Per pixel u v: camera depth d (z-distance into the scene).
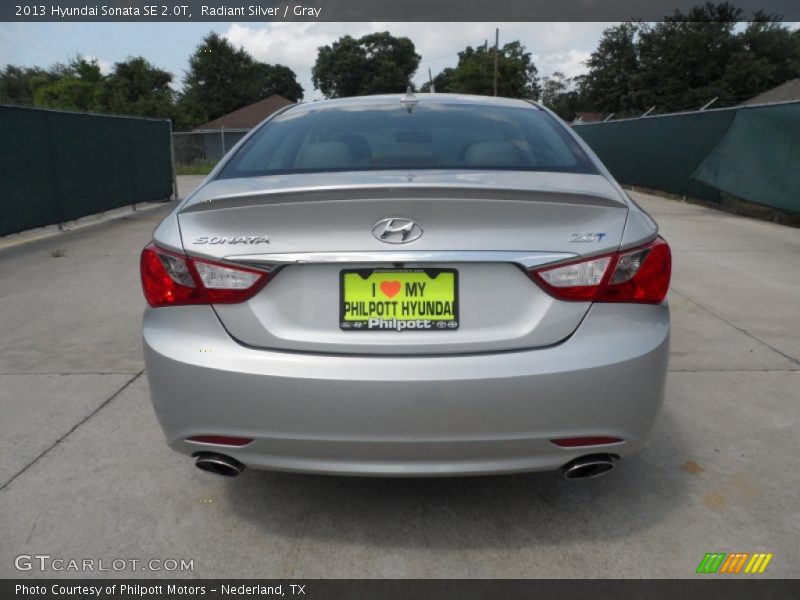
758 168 10.00
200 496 2.56
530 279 1.96
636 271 1.99
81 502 2.53
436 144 2.58
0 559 2.21
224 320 2.00
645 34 46.72
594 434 1.98
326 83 67.19
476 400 1.91
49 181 9.09
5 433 3.09
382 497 2.54
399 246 1.93
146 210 12.60
